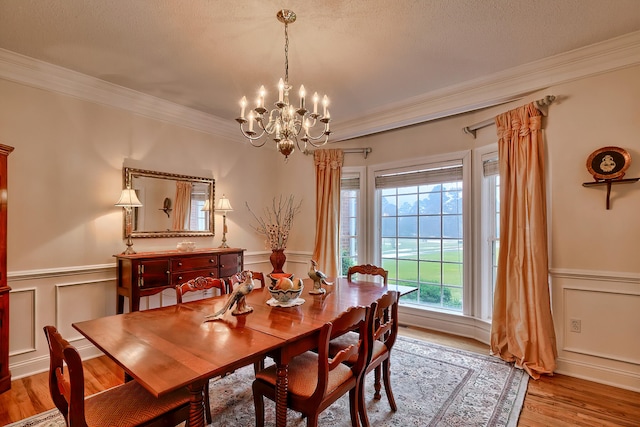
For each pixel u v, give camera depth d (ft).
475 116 11.36
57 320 8.95
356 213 14.43
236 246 13.73
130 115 10.59
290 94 10.56
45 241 8.81
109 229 10.02
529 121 8.88
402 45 7.77
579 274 8.18
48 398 7.28
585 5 6.34
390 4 6.29
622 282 7.71
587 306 8.12
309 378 5.41
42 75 8.68
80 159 9.48
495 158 10.63
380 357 6.57
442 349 10.18
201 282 7.50
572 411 6.74
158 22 6.84
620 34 7.39
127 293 9.36
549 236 8.66
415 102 10.89
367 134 13.24
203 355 4.23
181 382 3.55
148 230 10.84
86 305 9.50
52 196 8.96
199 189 12.42
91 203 9.67
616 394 7.38
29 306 8.51
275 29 7.11
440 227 12.46
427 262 12.78
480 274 11.16
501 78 9.21
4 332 7.57
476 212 11.32
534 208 8.60
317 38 7.45
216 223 13.03
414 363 9.12
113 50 7.97
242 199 14.03
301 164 14.98
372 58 8.36
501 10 6.48
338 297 7.41
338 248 13.91
